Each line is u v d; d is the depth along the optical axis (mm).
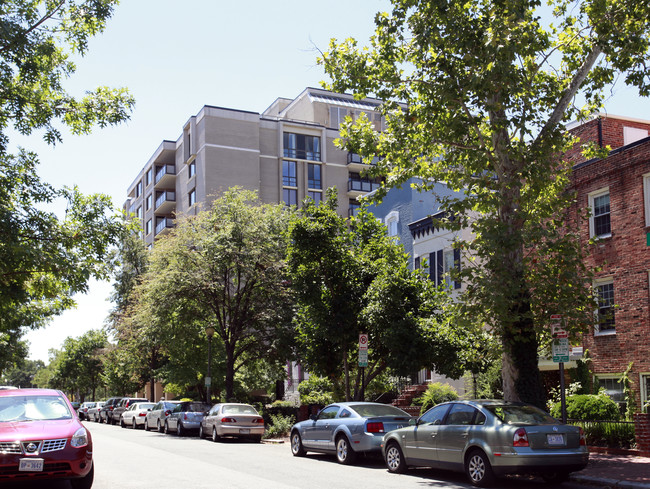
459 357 18672
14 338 38938
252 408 24500
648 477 11656
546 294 14328
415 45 15008
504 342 14836
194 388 42906
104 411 47062
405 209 34125
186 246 30453
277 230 30219
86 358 77250
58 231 16281
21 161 16641
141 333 32844
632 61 15219
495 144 15523
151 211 69562
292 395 42031
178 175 64562
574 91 15547
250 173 58625
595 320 15414
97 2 16984
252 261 28859
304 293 20219
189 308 30750
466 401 12586
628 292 21172
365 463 15695
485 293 13672
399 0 15281
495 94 15117
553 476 12312
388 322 18938
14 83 16734
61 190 16750
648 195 20766
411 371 18672
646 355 20328
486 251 14008
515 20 13938
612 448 15617
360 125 17328
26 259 14625
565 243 14203
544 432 11219
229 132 58406
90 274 16453
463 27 14305
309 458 17094
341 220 20797
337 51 16594
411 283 19469
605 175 22344
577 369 22578
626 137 25016
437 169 17859
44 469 9969
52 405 11695
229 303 30297
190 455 17969
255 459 16781
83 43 17438
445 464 12461
